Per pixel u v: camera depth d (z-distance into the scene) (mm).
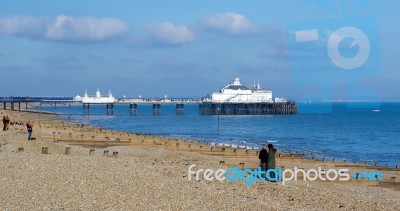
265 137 102250
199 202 19984
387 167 44062
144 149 49031
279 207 20344
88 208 18047
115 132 80938
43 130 73375
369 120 197625
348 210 21438
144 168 27828
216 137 97125
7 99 195500
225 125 148875
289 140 95875
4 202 18328
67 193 20250
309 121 184875
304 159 46562
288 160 45000
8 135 50656
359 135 114438
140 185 22453
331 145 87188
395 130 133625
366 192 27266
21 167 25672
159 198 20219
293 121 184375
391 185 31375
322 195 23891
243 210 19234
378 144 91250
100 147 52406
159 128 127188
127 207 18500
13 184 21453
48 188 20984
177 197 20578
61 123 106312
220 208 19234
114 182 22797
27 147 40125
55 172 24547
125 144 57531
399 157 68938
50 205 18188
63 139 58875
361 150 78938
